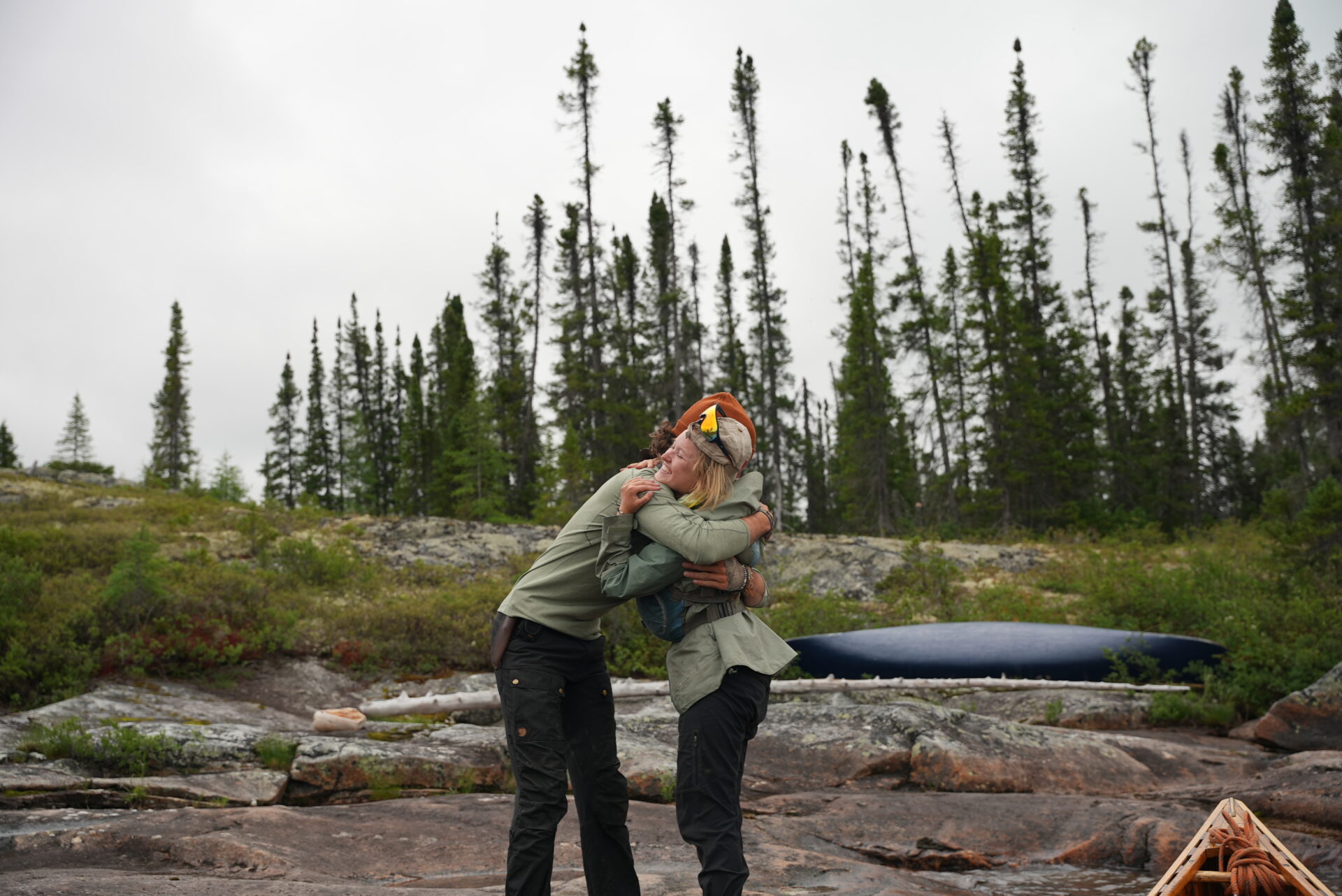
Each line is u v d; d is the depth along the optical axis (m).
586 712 3.03
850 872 4.19
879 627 12.59
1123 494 41.94
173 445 72.31
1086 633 9.90
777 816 5.41
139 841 4.18
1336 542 12.02
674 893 3.59
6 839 4.13
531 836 2.74
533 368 49.03
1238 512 44.72
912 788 6.25
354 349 84.81
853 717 7.14
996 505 34.44
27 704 8.36
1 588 9.74
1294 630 9.52
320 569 14.45
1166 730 8.37
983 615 13.47
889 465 45.38
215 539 16.33
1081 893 4.07
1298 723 7.16
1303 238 25.47
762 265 46.34
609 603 2.93
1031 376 37.19
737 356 56.28
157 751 5.95
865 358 42.22
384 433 81.06
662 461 2.92
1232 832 2.38
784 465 54.19
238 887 3.21
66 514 17.53
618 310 51.62
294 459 82.69
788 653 2.87
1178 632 11.29
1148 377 51.44
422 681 10.48
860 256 49.03
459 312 69.38
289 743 6.14
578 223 47.09
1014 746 6.56
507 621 2.94
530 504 44.00
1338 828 4.86
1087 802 5.33
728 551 2.68
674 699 2.74
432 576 15.52
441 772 6.07
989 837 4.91
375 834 4.66
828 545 17.88
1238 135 41.56
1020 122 44.62
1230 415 47.22
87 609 9.71
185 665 9.75
